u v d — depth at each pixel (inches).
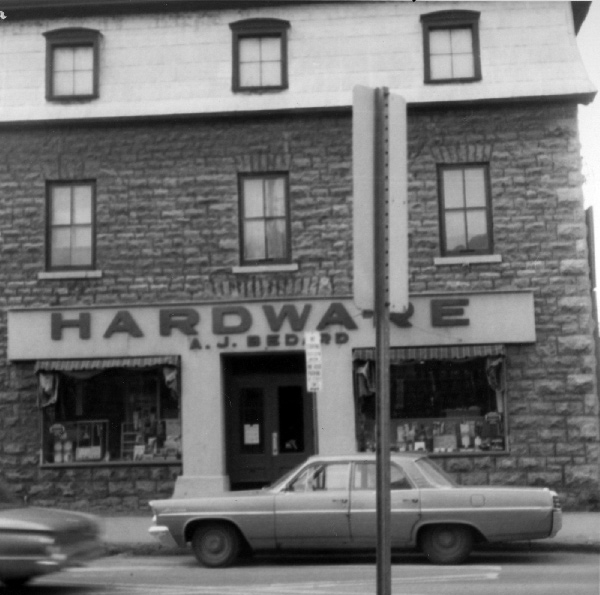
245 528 520.1
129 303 756.6
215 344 749.3
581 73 749.9
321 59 772.0
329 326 742.5
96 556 454.9
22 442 757.3
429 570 492.4
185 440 745.0
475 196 753.0
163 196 767.1
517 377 733.3
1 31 793.6
